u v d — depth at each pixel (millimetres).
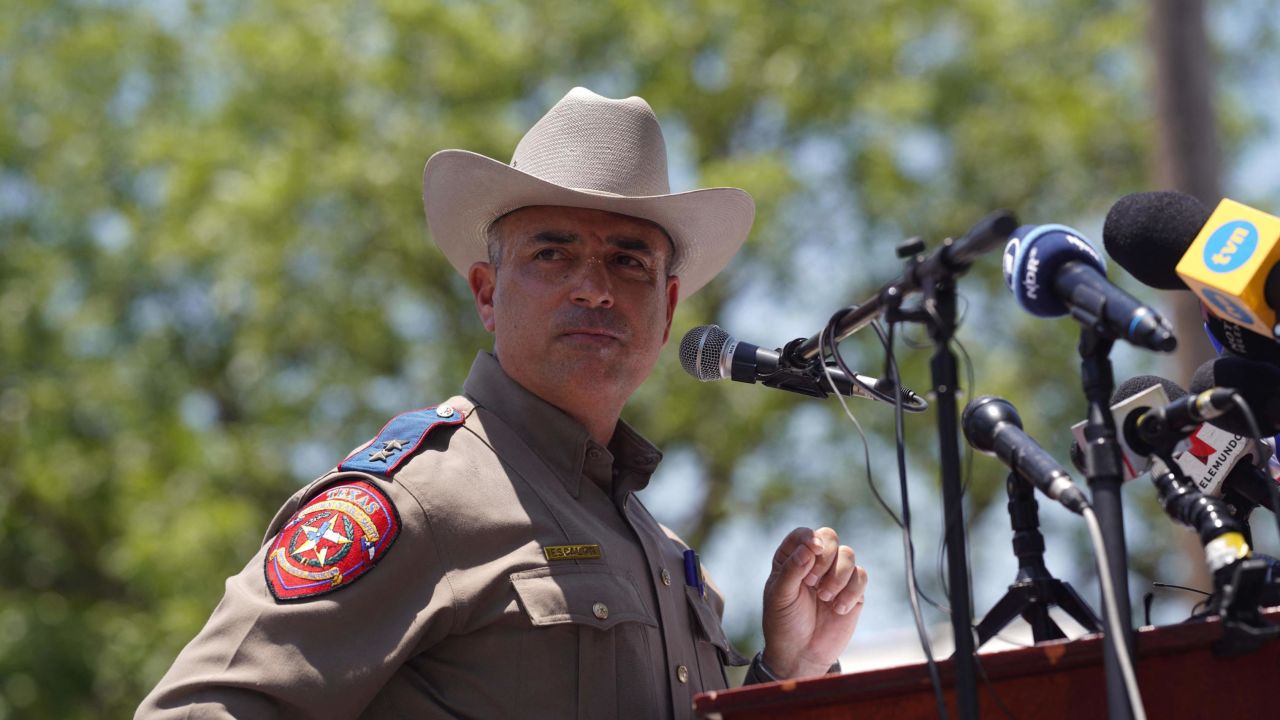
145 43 30938
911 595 4902
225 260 26406
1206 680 4652
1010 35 28703
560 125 7109
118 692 26719
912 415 25266
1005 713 4660
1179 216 5227
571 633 6000
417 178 25938
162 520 25578
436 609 5840
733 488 26609
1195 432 5438
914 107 27047
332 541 5844
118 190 31281
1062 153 28016
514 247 6816
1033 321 27953
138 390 29109
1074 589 5137
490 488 6199
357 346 26922
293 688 5582
